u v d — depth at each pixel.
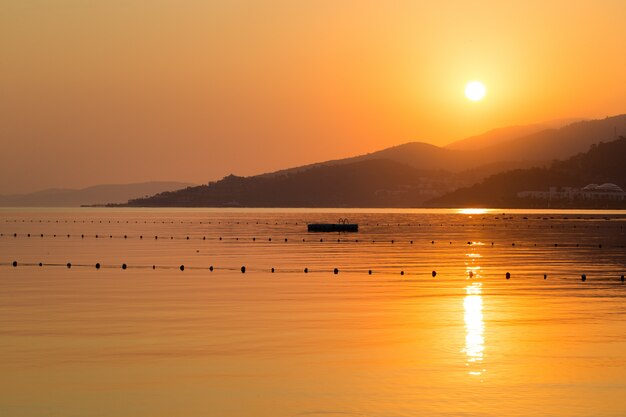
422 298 50.91
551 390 27.91
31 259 84.69
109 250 101.31
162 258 86.56
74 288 56.19
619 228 192.25
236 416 25.12
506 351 33.91
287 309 45.69
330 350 34.09
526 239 137.25
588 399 26.88
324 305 47.41
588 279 63.78
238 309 45.59
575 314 43.94
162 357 32.69
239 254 93.75
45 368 30.84
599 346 34.94
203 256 89.94
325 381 29.03
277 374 30.00
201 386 28.41
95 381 29.03
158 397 27.08
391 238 140.38
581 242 126.94
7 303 47.88
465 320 41.81
